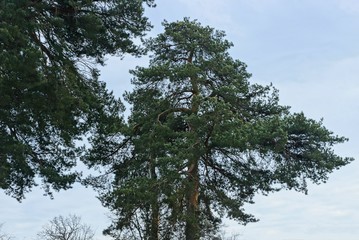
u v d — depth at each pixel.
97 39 22.64
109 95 23.45
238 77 32.12
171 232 27.80
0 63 18.19
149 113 32.22
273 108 31.94
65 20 21.89
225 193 30.09
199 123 27.16
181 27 33.69
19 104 20.16
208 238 28.62
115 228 28.06
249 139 27.06
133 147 31.08
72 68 22.12
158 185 27.27
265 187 29.72
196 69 31.19
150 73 31.72
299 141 29.05
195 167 29.28
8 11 19.27
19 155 20.12
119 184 29.89
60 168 23.28
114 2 22.38
